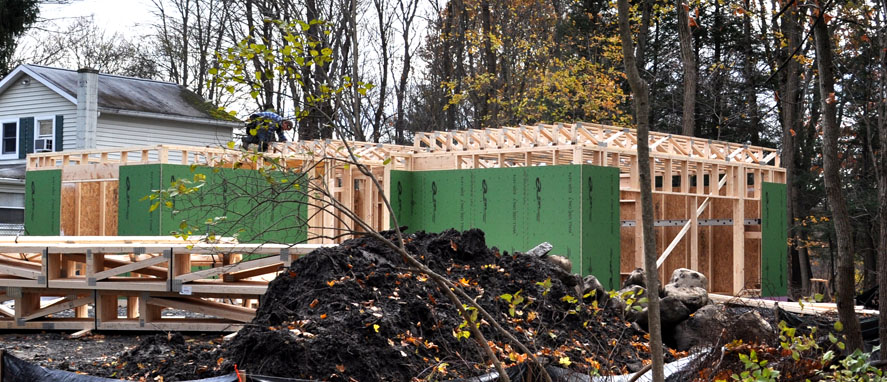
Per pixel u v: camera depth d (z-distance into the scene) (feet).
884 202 22.56
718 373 18.80
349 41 84.69
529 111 92.94
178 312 39.09
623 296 16.44
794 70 71.05
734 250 54.19
